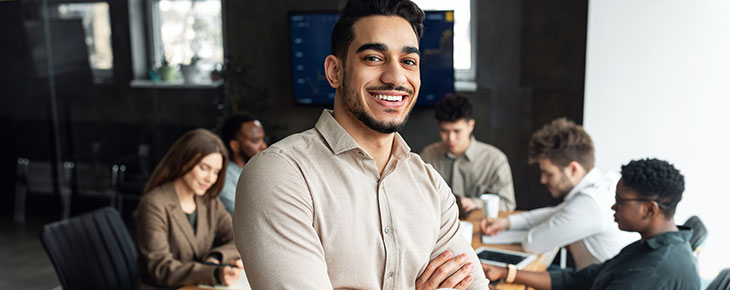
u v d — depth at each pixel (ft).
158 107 15.58
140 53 15.29
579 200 8.12
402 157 3.74
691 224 7.45
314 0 15.23
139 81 15.34
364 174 3.61
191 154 7.91
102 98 14.92
